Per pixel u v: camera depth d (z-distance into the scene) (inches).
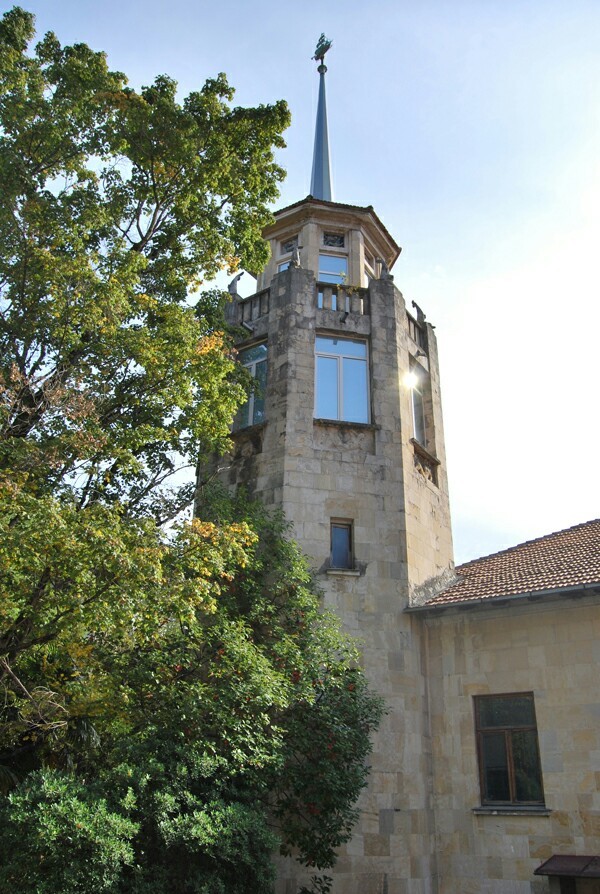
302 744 541.6
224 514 652.1
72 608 436.8
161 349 566.9
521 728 633.6
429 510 798.5
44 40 637.3
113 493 618.5
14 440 497.7
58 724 528.1
